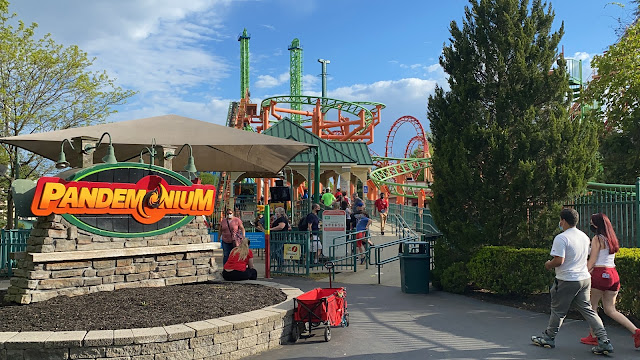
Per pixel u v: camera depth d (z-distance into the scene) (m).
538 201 10.02
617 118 15.14
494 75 10.80
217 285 8.99
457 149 10.45
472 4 11.22
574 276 6.22
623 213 9.53
